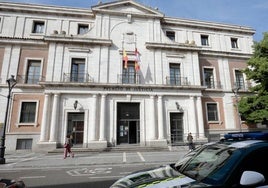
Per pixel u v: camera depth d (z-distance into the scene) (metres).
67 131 18.41
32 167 11.14
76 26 22.56
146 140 19.30
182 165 4.01
